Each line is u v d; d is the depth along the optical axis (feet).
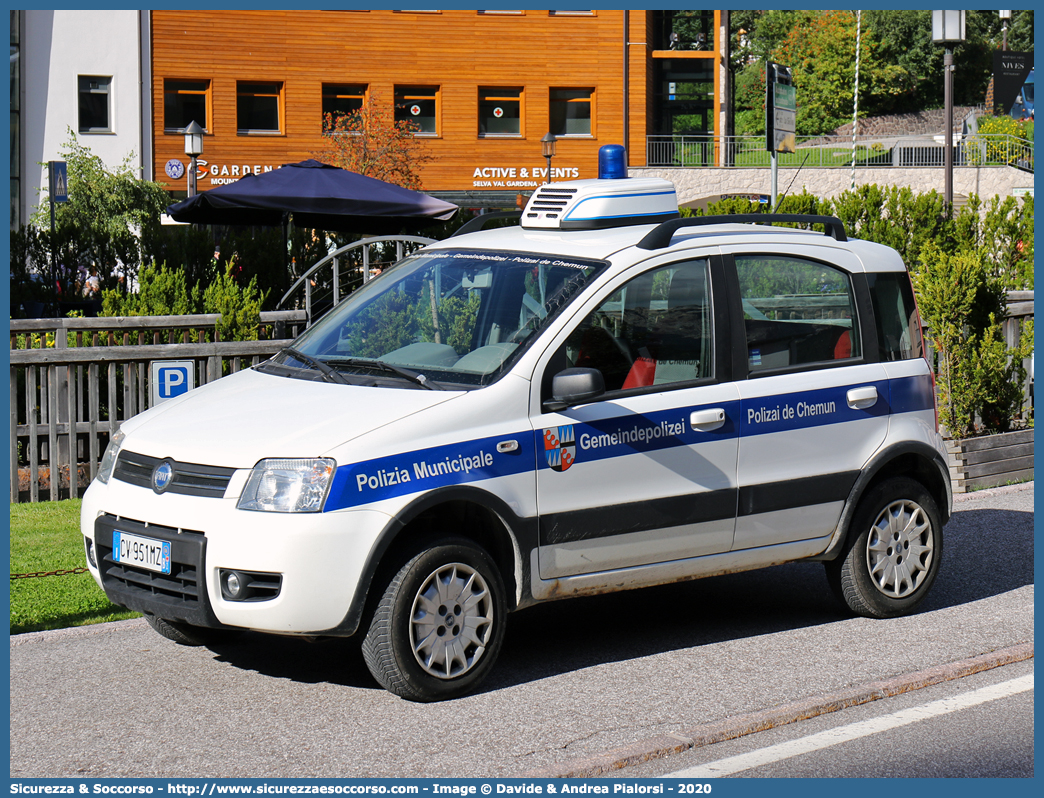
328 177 48.39
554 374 17.90
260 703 16.81
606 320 18.54
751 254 20.33
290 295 47.50
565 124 142.31
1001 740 15.62
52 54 126.93
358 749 15.08
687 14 159.02
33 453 30.53
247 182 47.65
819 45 233.96
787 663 18.74
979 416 35.29
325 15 135.85
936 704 17.03
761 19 260.42
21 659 18.75
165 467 16.89
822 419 20.54
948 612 21.76
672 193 21.48
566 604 22.53
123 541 17.06
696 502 19.10
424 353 18.52
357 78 137.28
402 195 48.44
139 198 114.01
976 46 241.76
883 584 21.27
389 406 17.04
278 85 136.36
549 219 20.81
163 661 18.71
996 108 177.78
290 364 19.67
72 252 46.98
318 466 16.05
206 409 18.11
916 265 47.80
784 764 14.82
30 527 27.32
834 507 20.75
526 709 16.56
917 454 21.89
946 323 34.22
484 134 140.87
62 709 16.55
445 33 138.41
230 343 31.40
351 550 15.96
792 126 36.19
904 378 21.75
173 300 35.04
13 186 125.80
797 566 25.58
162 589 16.90
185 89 133.69
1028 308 37.09
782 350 20.44
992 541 27.09
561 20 140.15
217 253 49.52
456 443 16.88
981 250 36.04
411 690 16.62
